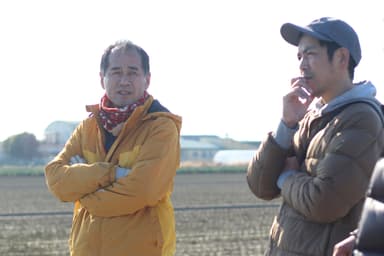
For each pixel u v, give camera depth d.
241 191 47.44
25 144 145.38
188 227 22.53
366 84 5.34
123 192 5.34
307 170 5.27
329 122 5.25
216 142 168.00
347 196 5.00
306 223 5.19
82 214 5.66
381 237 3.16
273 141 5.46
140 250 5.43
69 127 150.12
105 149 5.68
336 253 4.68
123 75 5.57
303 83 5.40
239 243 18.61
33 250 17.69
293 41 5.59
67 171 5.55
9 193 47.59
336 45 5.31
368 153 5.05
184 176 75.06
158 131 5.48
